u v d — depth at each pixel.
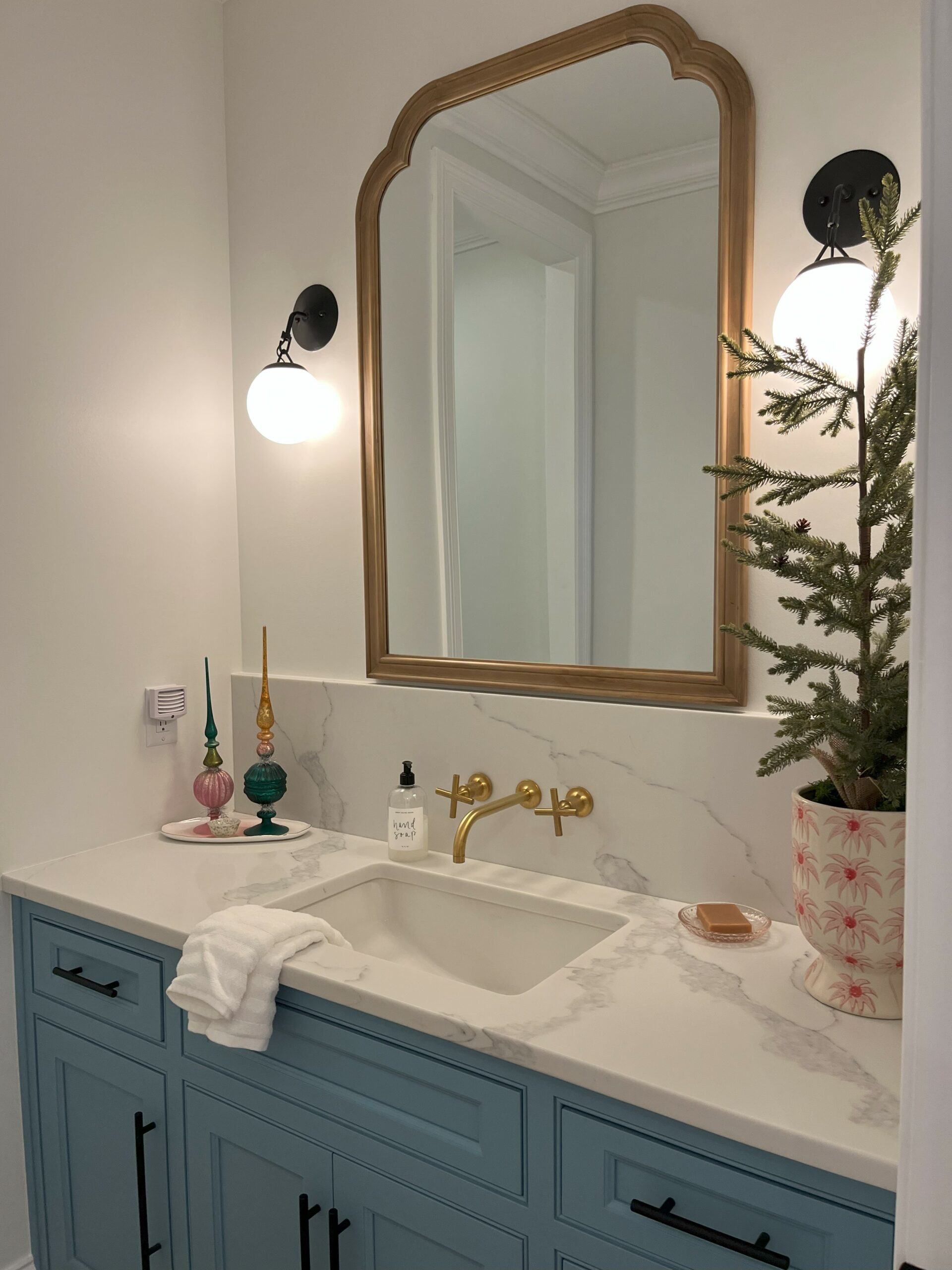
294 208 1.90
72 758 1.75
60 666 1.73
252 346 2.00
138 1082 1.48
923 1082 0.52
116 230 1.80
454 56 1.66
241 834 1.84
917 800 0.51
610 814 1.52
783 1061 0.97
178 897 1.50
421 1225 1.14
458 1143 1.10
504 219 1.59
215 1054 1.36
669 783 1.46
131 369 1.84
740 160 1.35
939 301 0.50
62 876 1.63
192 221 1.95
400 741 1.78
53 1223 1.68
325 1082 1.23
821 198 1.30
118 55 1.80
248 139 1.98
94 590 1.78
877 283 1.02
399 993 1.14
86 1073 1.58
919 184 1.24
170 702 1.89
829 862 1.07
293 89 1.89
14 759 1.66
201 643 1.99
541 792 1.59
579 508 1.53
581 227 1.51
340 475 1.87
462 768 1.69
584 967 1.21
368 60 1.78
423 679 1.74
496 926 1.54
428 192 1.69
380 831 1.82
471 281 1.64
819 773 1.33
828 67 1.30
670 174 1.42
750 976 1.19
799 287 1.24
